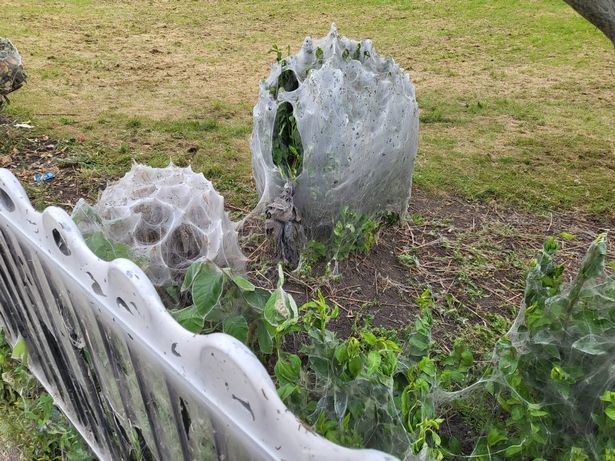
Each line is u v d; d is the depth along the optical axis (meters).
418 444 1.40
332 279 2.88
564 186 4.09
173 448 1.48
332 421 1.48
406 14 9.53
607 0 1.90
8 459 2.12
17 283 1.94
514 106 5.69
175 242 2.40
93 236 1.96
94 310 1.43
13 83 4.52
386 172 3.00
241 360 0.95
